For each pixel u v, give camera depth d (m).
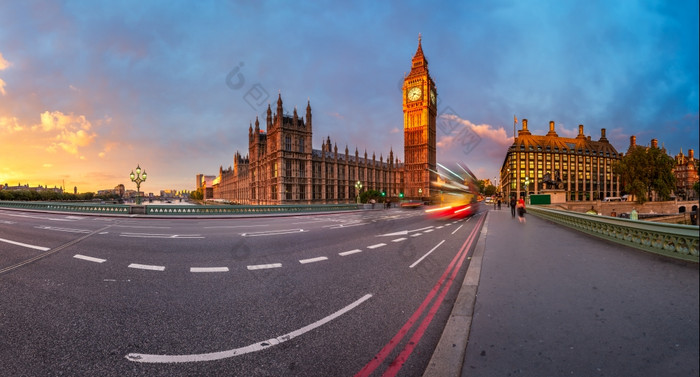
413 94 94.62
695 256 6.40
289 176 68.25
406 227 17.70
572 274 5.73
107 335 3.91
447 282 6.30
